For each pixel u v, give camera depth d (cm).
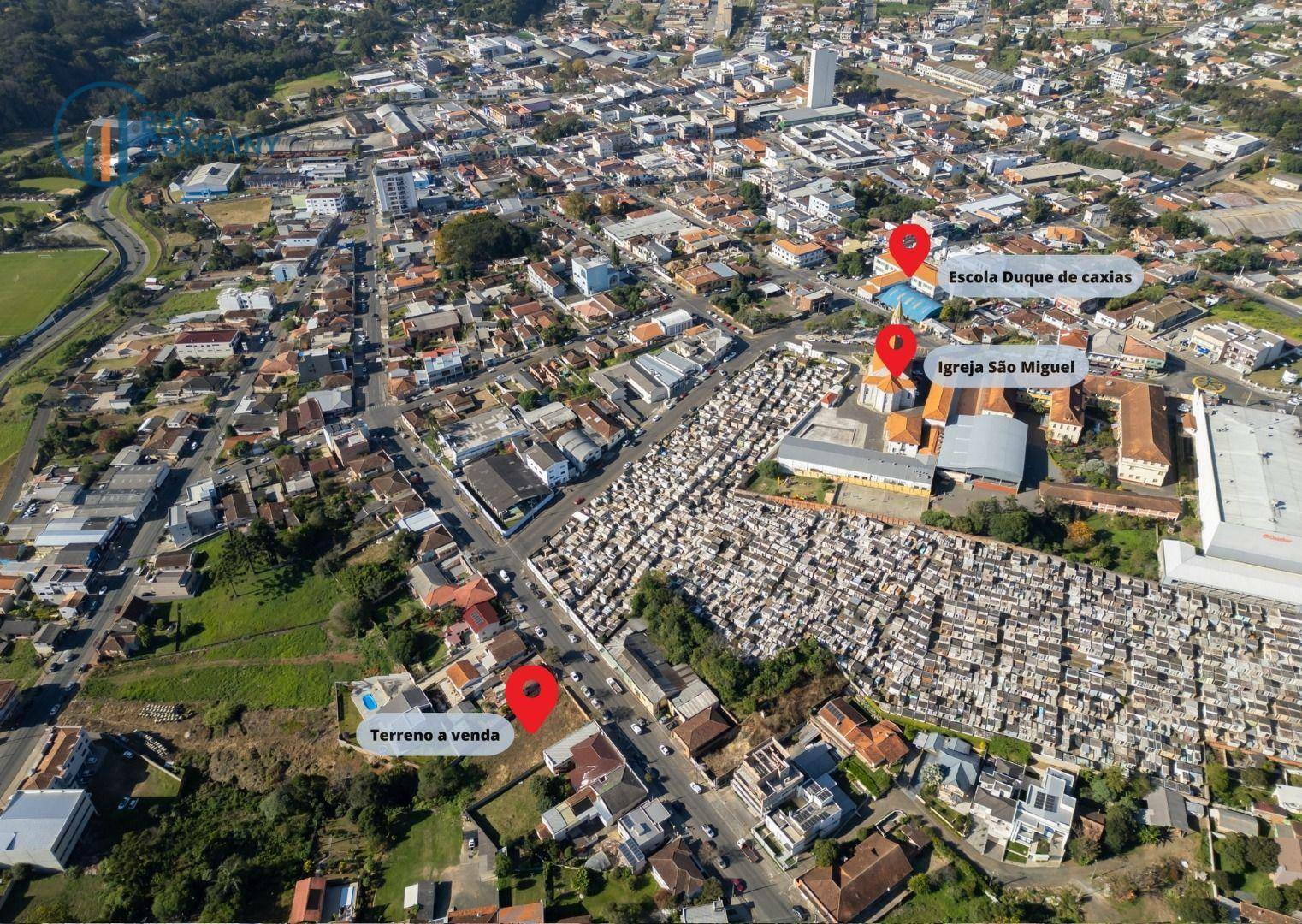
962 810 14550
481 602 18250
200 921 13238
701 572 19425
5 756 15825
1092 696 16275
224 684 17250
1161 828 14062
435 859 14238
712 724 15725
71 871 14125
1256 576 17925
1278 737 15275
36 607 18800
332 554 19838
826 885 13238
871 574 19112
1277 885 13188
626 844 13925
